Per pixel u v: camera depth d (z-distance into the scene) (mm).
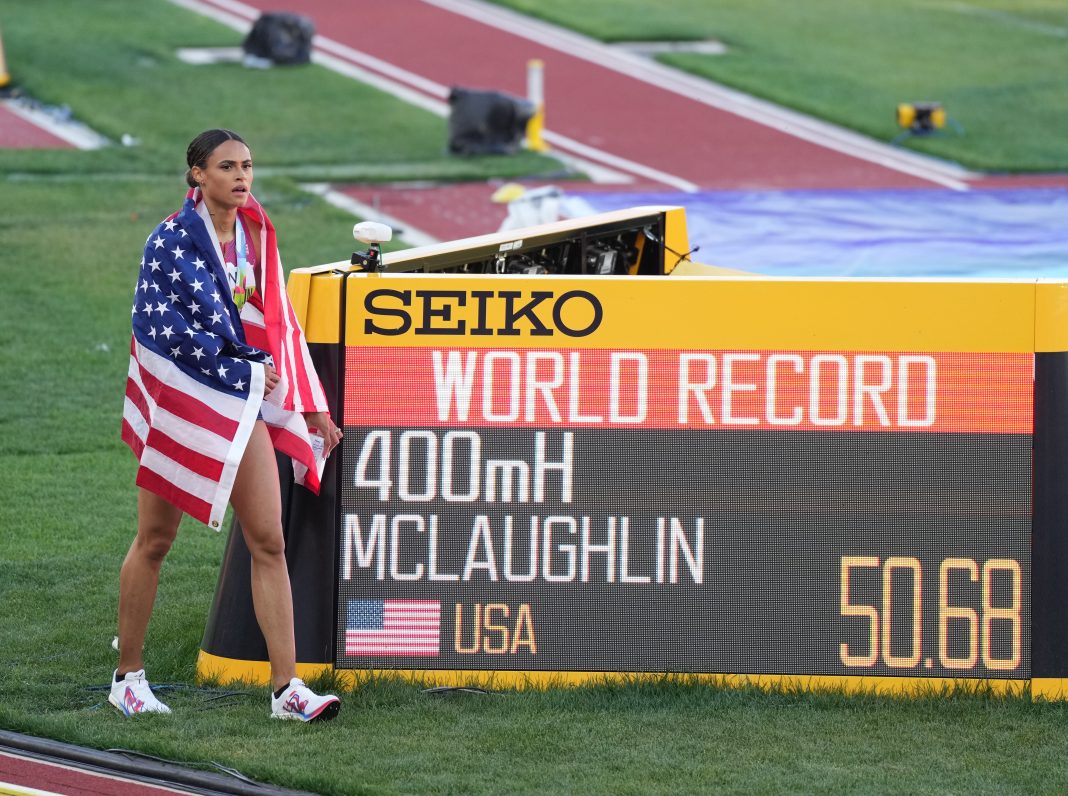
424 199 49875
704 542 16266
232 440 14930
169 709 15961
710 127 63156
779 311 16141
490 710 15828
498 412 16297
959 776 14391
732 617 16281
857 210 49781
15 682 16781
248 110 61906
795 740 15172
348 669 16344
